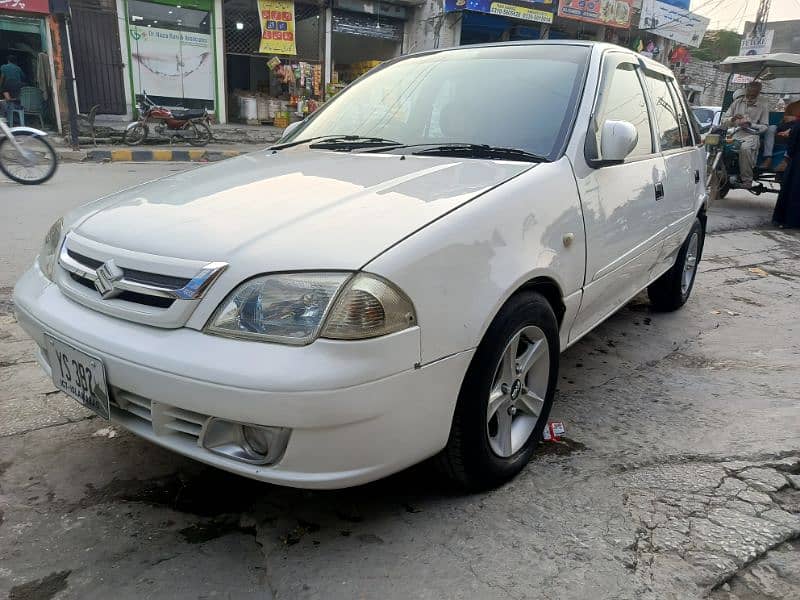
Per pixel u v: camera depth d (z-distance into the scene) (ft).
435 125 9.64
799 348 12.99
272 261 5.75
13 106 41.42
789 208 27.63
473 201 6.81
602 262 9.12
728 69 34.19
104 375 6.16
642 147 11.21
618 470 8.09
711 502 7.42
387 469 6.11
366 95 11.16
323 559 6.36
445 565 6.30
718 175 32.89
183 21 45.24
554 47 10.37
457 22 53.52
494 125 9.20
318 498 7.35
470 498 7.39
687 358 12.30
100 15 42.32
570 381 10.98
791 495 7.63
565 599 5.89
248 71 52.13
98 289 6.40
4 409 9.12
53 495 7.27
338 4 51.01
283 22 48.93
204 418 5.81
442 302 6.11
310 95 52.03
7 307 12.98
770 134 31.19
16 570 6.11
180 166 37.40
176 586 5.96
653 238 11.36
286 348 5.50
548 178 7.87
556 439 8.87
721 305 16.11
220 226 6.37
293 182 7.57
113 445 8.34
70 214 8.09
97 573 6.10
